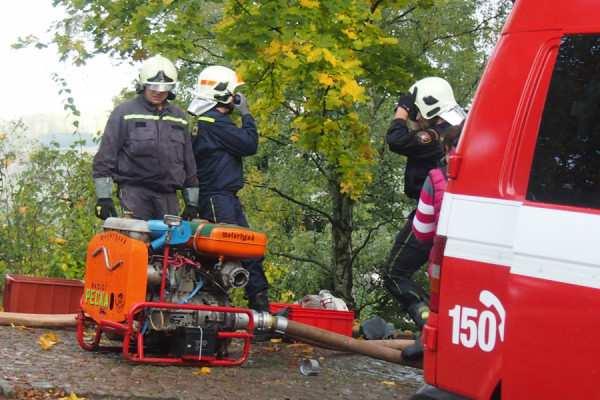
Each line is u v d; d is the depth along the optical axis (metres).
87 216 10.80
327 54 8.77
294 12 8.77
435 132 6.99
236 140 7.96
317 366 6.89
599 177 3.85
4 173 11.05
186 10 9.79
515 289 4.00
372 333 8.10
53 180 11.08
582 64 4.04
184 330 6.74
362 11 10.04
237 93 8.12
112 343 7.48
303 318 7.85
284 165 14.54
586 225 3.82
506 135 4.23
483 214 4.21
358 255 15.16
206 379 6.41
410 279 6.92
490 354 4.09
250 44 8.83
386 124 13.52
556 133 4.05
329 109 10.57
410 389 6.64
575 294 3.79
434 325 4.37
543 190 4.03
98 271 6.89
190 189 7.76
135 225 6.62
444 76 11.52
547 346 3.86
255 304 8.16
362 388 6.57
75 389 5.71
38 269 10.68
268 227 15.18
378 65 10.81
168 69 7.46
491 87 4.34
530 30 4.25
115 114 7.47
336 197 12.84
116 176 7.50
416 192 7.15
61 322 8.02
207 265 7.04
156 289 6.86
